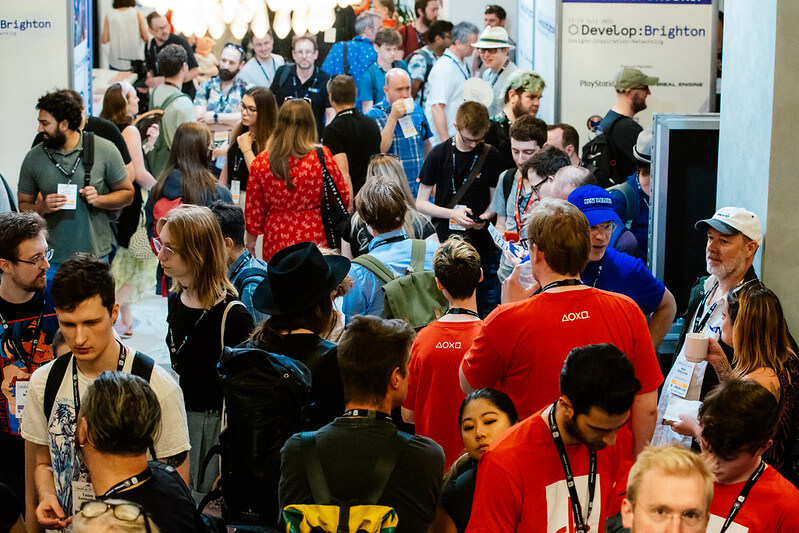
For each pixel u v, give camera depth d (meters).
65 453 2.87
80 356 2.80
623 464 2.60
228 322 3.49
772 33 4.07
